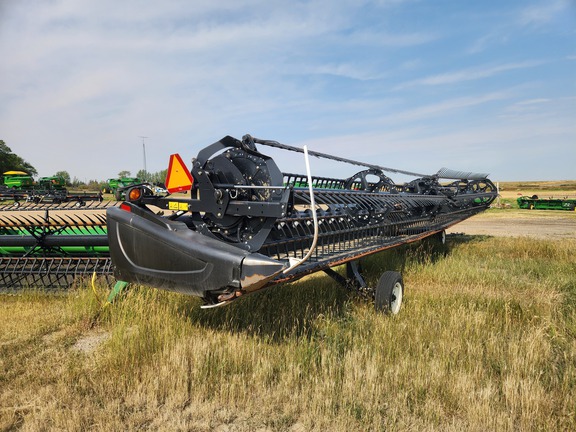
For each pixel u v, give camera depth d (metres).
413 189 10.10
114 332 4.35
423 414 3.10
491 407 3.15
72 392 3.42
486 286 7.41
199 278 3.47
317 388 3.35
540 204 33.41
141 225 3.83
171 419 3.06
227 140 4.00
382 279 5.63
